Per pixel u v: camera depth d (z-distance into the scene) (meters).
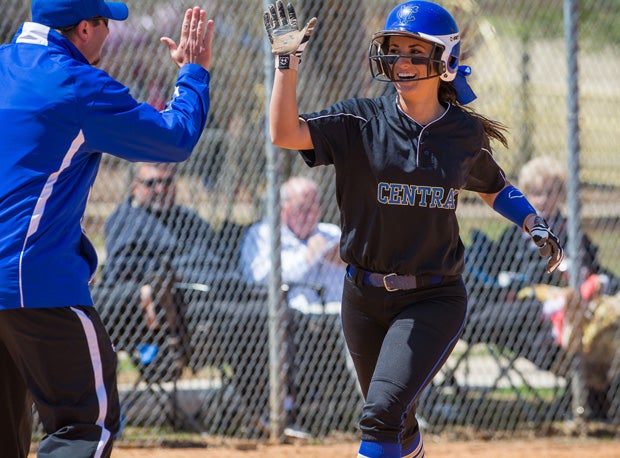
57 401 11.98
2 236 11.53
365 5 25.75
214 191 23.56
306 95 24.83
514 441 22.45
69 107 11.52
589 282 23.16
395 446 12.28
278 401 21.66
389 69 12.81
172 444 21.25
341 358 22.84
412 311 13.08
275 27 12.67
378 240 13.04
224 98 24.16
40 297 11.60
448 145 12.96
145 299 20.84
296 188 23.05
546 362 23.14
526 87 29.20
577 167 22.78
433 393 23.42
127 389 23.12
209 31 13.18
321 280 23.12
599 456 21.00
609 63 34.16
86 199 12.34
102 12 12.45
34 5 12.27
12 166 11.58
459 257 13.42
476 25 24.89
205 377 25.22
